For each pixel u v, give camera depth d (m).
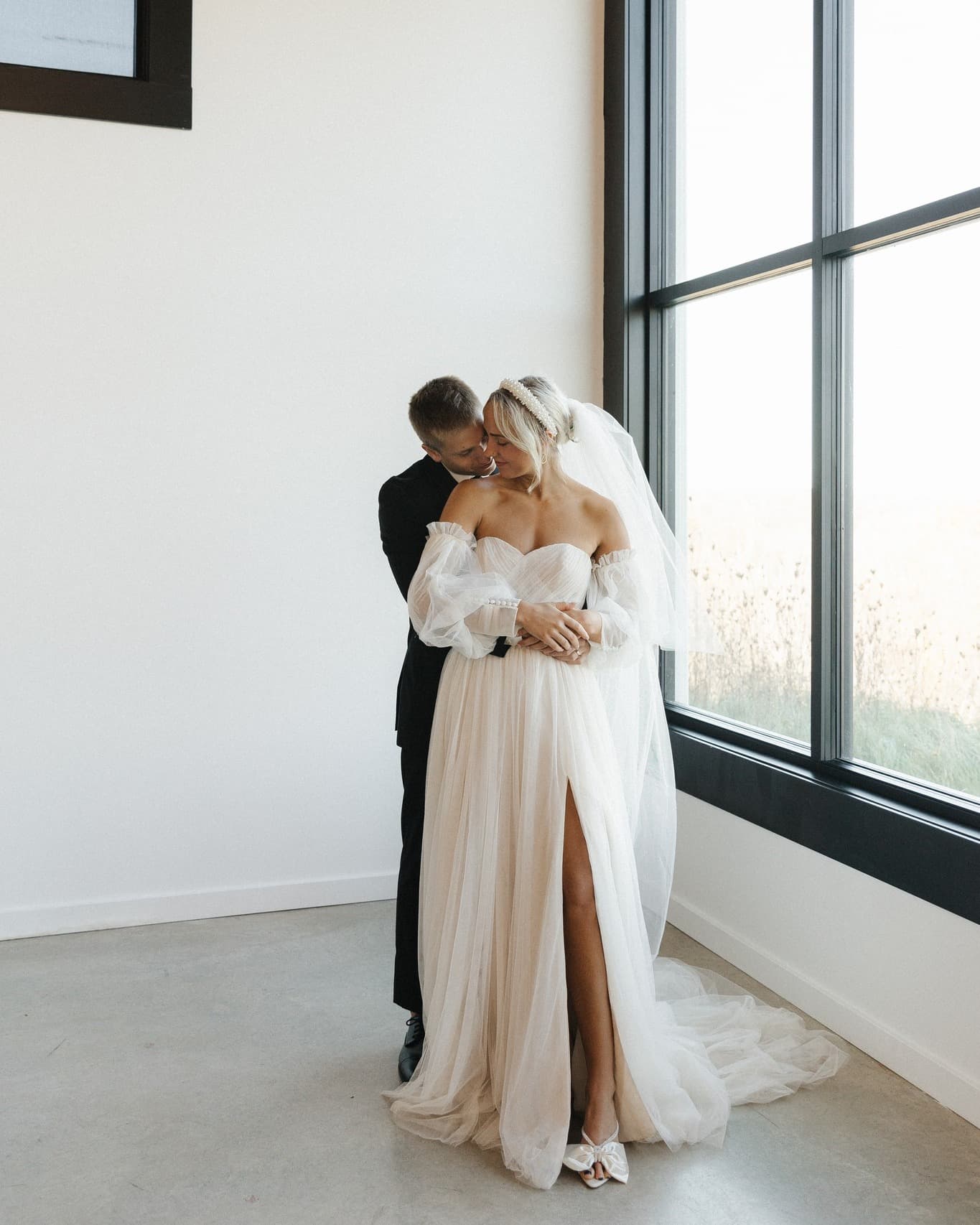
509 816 2.40
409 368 3.85
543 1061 2.30
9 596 3.49
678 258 3.85
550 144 3.98
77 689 3.57
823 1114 2.50
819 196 2.98
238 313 3.66
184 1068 2.71
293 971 3.29
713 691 3.66
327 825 3.86
